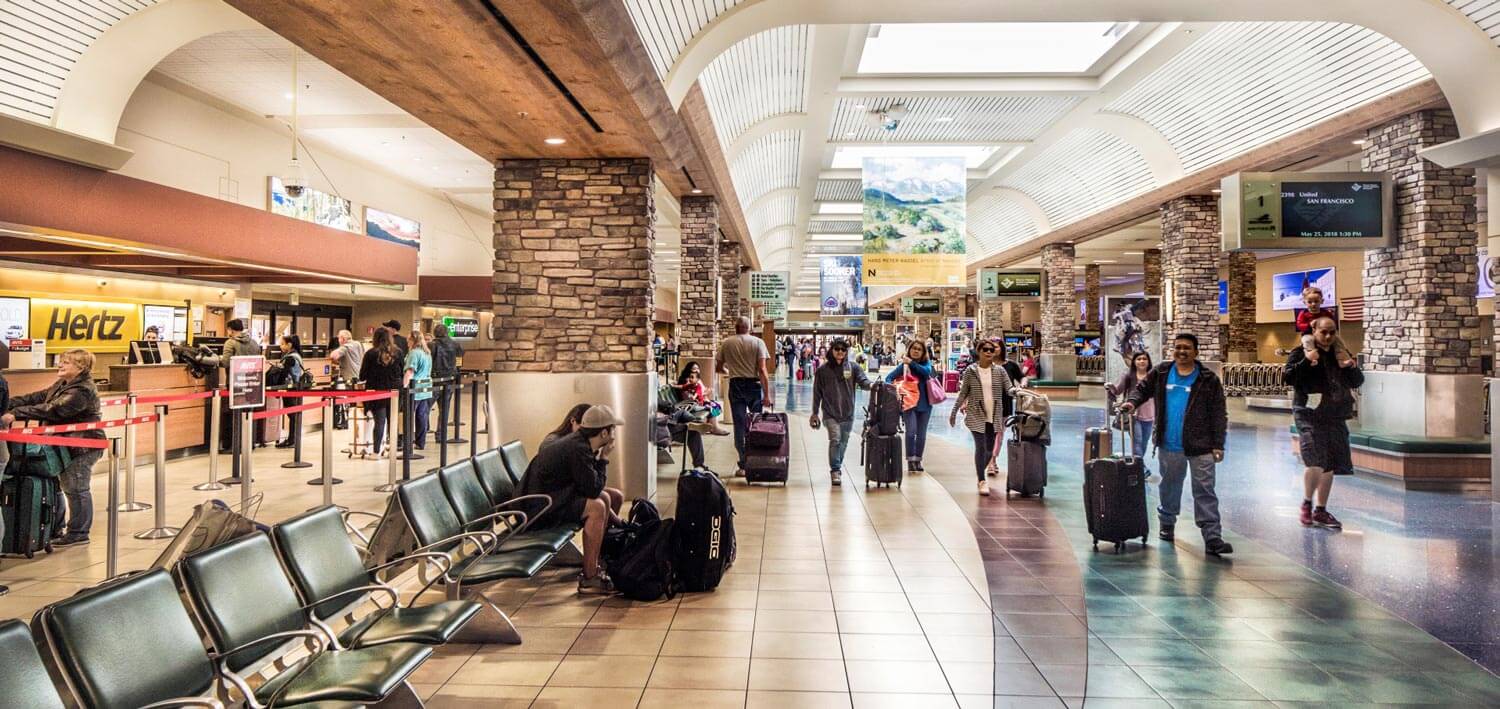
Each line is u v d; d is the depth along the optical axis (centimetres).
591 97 536
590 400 717
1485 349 1652
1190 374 561
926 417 897
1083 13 714
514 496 484
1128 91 1327
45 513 506
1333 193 980
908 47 1162
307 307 1772
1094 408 1792
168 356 945
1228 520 650
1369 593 456
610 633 392
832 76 1216
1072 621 411
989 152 1777
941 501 728
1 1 686
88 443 430
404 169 1692
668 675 341
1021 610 429
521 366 727
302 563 291
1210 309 1518
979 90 1279
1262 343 2572
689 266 1388
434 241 1984
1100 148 1647
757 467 800
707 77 893
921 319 4144
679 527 465
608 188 725
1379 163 1020
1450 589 462
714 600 445
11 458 502
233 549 262
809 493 766
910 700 318
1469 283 935
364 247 1284
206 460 920
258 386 572
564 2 382
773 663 355
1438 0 732
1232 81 1178
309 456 958
